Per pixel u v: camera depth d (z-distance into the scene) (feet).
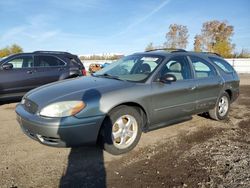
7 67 26.30
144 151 14.61
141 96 14.65
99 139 13.97
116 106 13.82
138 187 10.96
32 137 13.58
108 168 12.62
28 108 13.96
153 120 15.64
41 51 29.30
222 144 15.75
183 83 17.11
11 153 14.21
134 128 14.64
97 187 10.97
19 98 27.58
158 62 16.61
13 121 20.59
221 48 165.99
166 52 18.08
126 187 10.95
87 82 15.34
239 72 96.94
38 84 28.14
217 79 20.06
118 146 14.01
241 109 25.70
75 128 12.55
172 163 13.12
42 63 28.84
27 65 27.81
